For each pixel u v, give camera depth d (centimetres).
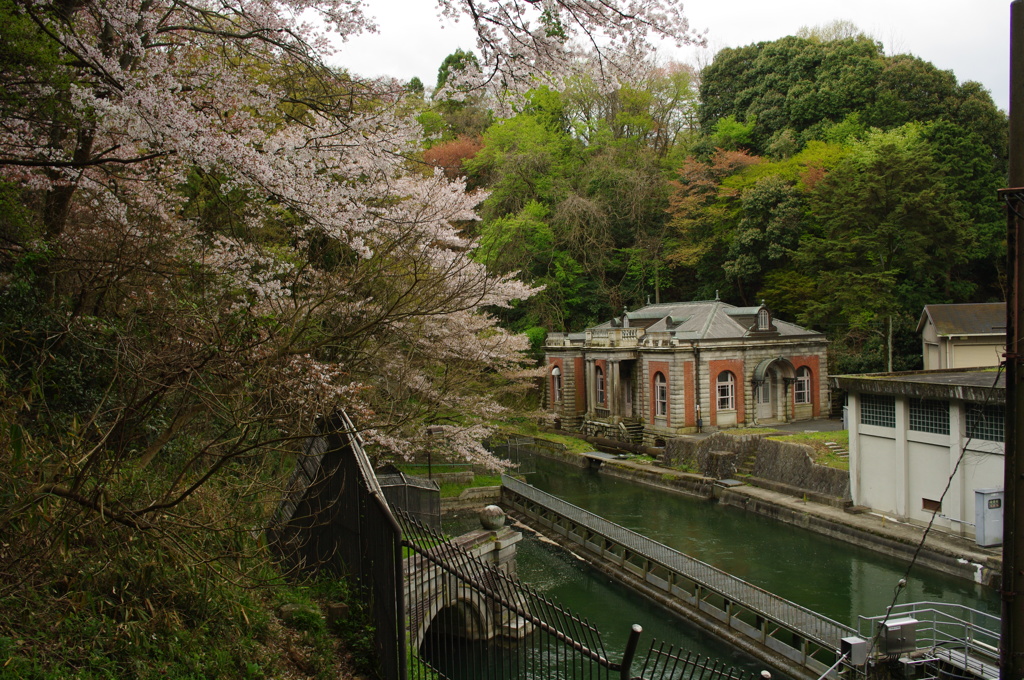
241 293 1140
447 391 1780
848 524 2430
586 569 2347
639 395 4266
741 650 1738
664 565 2080
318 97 1052
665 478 3350
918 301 4072
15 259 842
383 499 661
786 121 5397
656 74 5759
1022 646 849
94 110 818
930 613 1834
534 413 2953
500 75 966
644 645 1780
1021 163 848
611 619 1958
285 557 827
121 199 990
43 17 834
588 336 4588
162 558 629
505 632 1533
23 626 519
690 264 5194
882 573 2125
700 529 2659
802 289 4525
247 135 923
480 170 5347
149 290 856
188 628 624
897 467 2427
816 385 4178
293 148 897
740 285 5050
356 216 939
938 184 3844
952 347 3425
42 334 819
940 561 2097
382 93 1072
